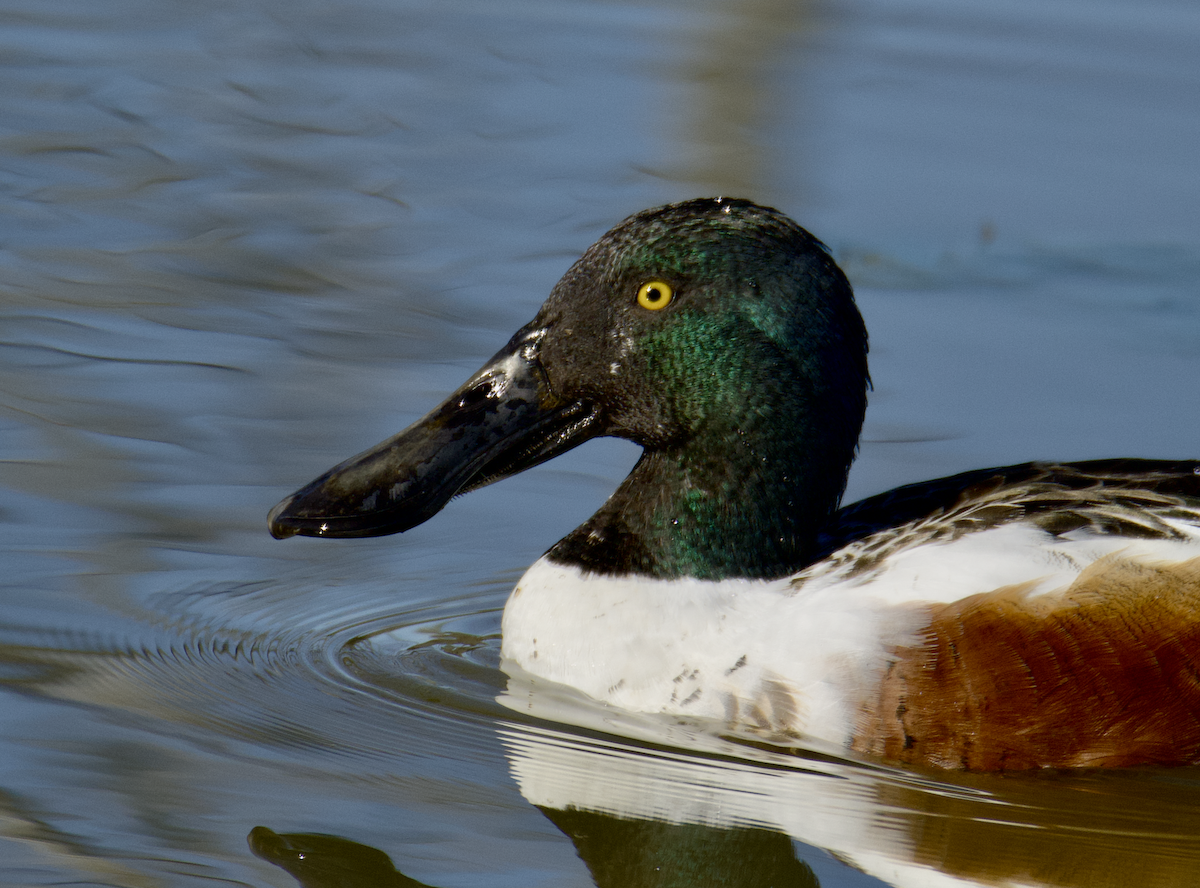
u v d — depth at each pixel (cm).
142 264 1594
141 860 793
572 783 886
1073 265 1642
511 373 983
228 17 2362
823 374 955
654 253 950
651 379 957
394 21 2355
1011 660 880
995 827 859
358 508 965
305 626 1062
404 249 1648
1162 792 890
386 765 897
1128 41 2217
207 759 889
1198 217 1756
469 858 810
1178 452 1281
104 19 2331
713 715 927
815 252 959
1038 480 980
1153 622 888
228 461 1231
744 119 1966
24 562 1098
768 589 950
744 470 954
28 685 953
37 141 1897
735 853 838
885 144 1911
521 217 1733
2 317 1463
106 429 1271
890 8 2350
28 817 824
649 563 964
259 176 1830
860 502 1031
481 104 2055
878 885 819
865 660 895
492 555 1174
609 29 2312
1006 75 2102
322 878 785
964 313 1541
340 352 1416
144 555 1120
